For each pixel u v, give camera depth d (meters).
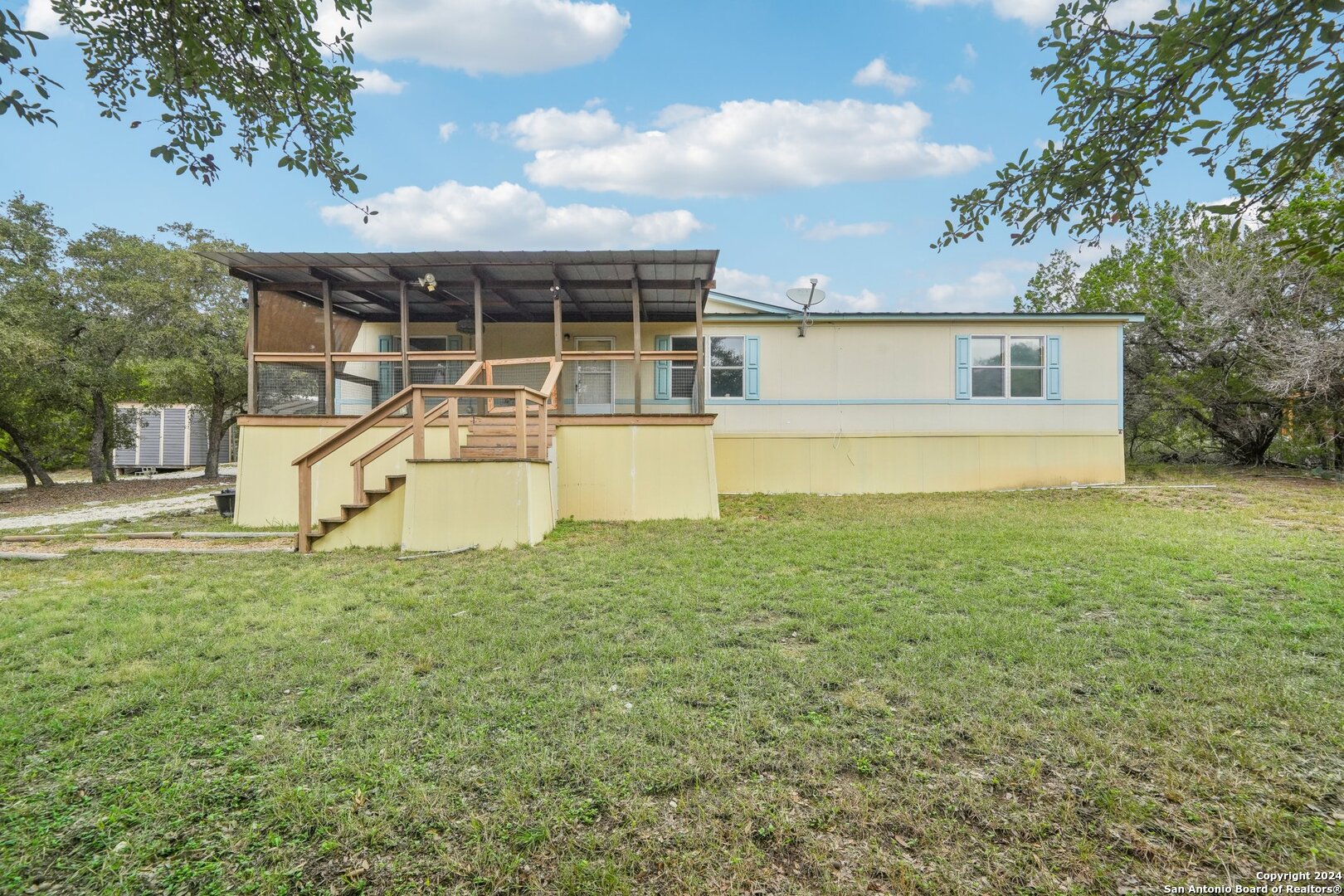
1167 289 14.71
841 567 5.47
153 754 2.40
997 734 2.45
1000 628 3.66
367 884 1.74
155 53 2.81
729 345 11.77
